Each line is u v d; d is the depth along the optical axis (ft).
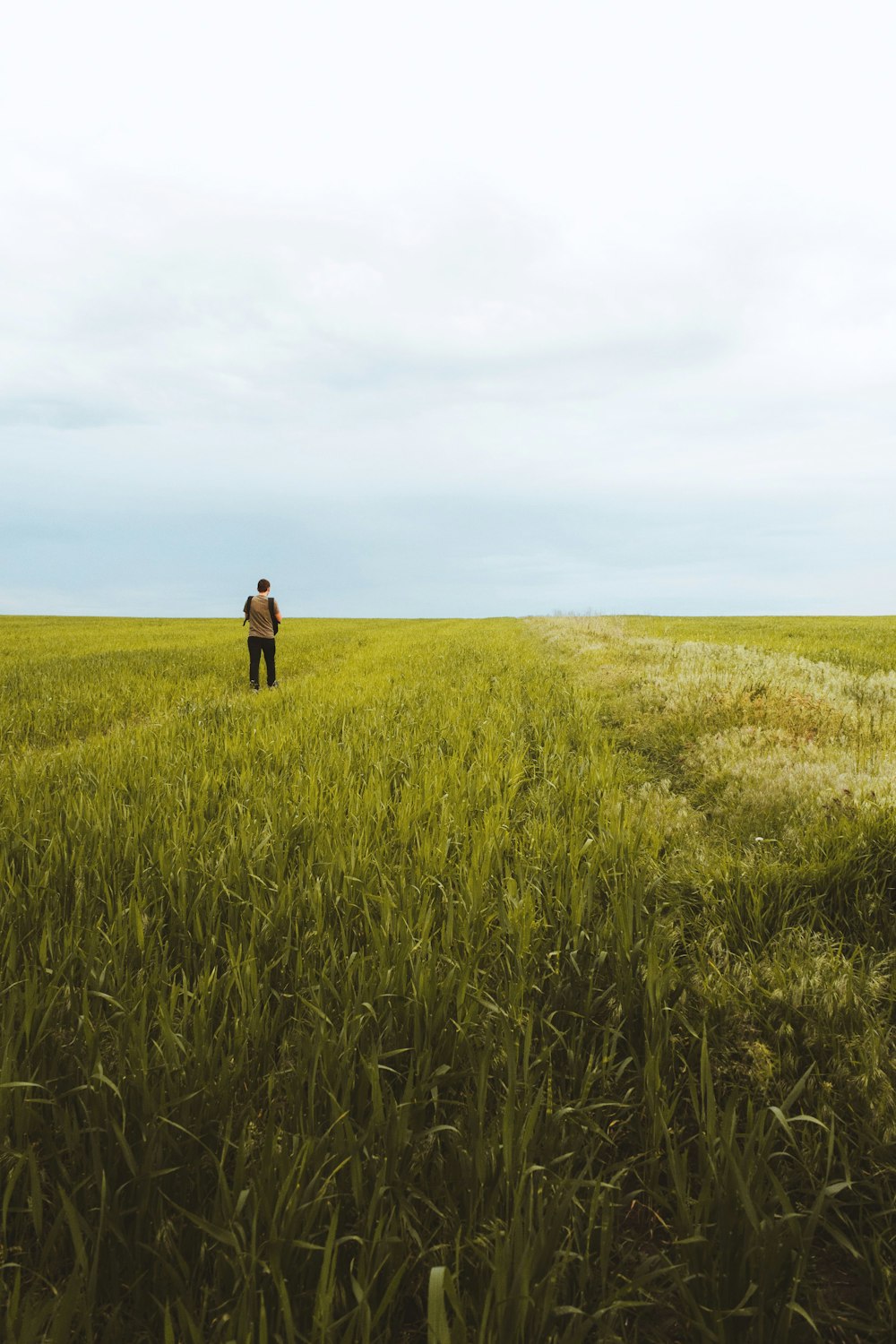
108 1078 7.39
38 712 34.91
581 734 28.04
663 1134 7.26
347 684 45.19
